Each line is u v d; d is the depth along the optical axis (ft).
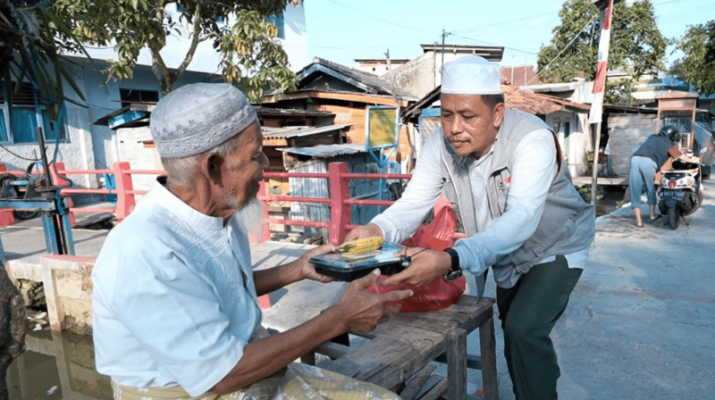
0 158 34.50
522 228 5.98
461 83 5.83
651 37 64.90
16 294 5.99
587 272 16.31
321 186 29.73
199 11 27.99
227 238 4.23
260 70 28.53
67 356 14.44
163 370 3.86
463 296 7.91
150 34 25.49
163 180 4.26
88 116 40.68
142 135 35.45
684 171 22.20
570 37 68.54
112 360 3.91
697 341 10.97
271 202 33.01
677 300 13.42
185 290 3.66
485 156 6.56
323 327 4.27
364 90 48.44
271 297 13.82
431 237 7.52
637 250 18.84
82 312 14.66
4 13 6.01
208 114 3.68
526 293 6.63
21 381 12.94
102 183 42.65
